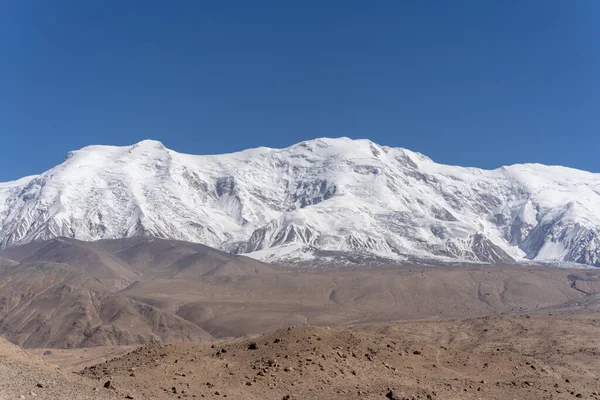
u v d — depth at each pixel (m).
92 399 50.75
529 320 158.38
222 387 60.75
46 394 48.84
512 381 77.19
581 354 118.94
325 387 63.97
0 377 49.69
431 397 65.12
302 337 75.44
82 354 141.75
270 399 59.69
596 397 76.19
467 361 82.38
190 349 72.44
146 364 65.38
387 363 74.75
